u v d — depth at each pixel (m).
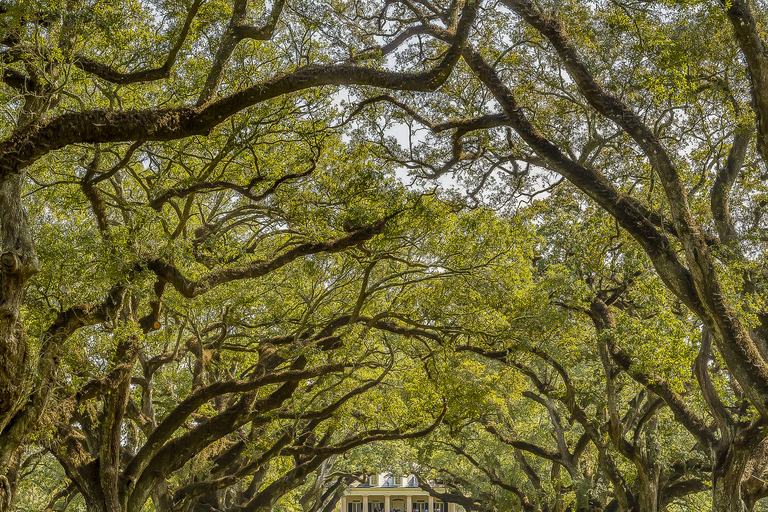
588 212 24.81
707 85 19.98
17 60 14.83
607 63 20.36
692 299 18.81
